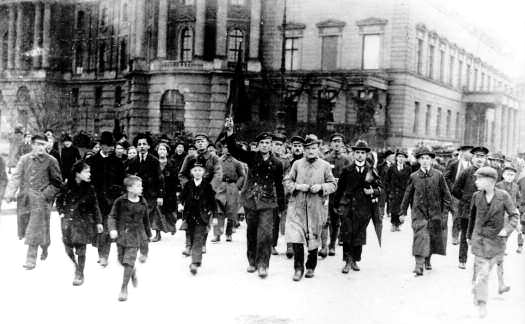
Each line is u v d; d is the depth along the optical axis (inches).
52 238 490.3
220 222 517.7
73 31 2084.2
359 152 407.8
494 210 318.0
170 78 1758.1
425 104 1781.5
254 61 1790.1
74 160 642.8
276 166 389.1
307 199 377.7
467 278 396.5
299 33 1800.0
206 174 467.5
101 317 283.9
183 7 1819.6
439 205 405.7
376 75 1593.3
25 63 2085.4
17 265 388.2
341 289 352.2
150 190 474.6
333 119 1584.6
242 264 418.6
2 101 2026.3
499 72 2372.0
